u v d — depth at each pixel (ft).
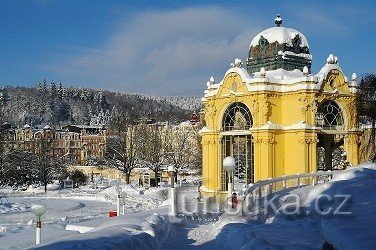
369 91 132.36
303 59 155.33
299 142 134.21
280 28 156.35
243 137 145.59
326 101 140.36
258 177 136.05
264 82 137.08
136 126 313.12
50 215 122.62
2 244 66.23
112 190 211.82
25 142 365.40
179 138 378.94
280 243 52.60
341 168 143.13
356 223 36.42
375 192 48.80
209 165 151.02
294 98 138.00
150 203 159.43
